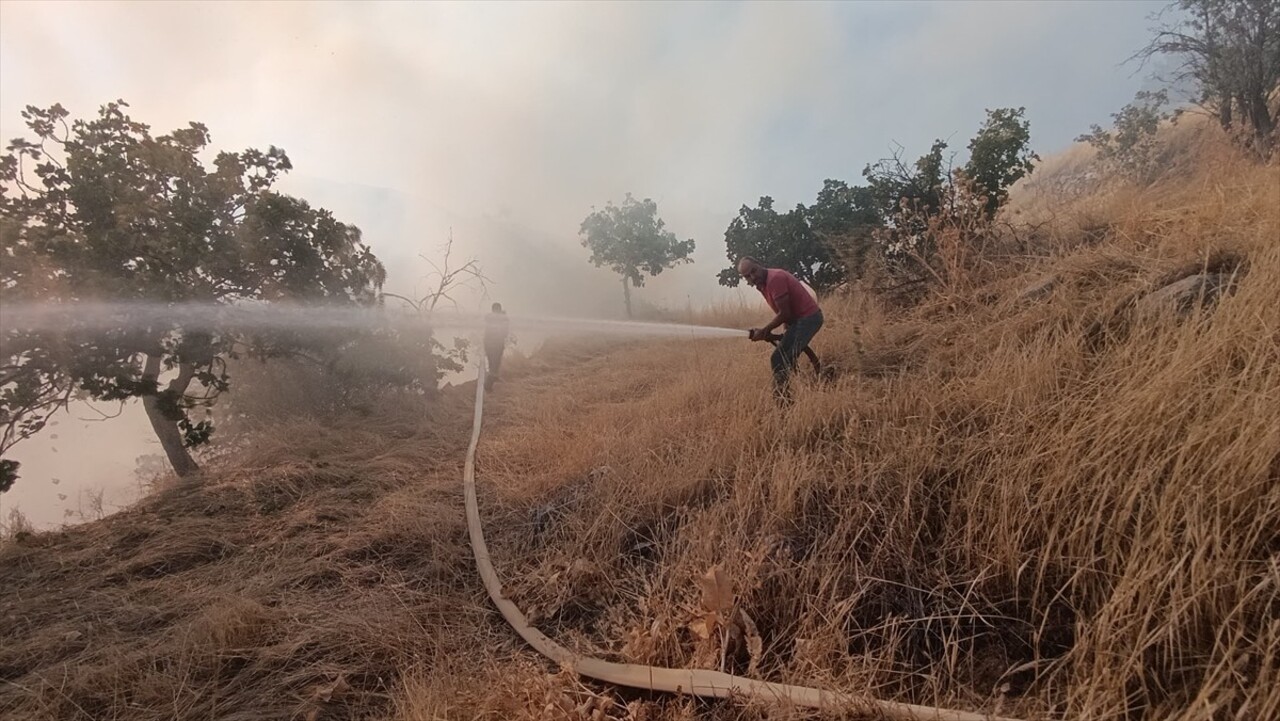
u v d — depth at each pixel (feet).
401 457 23.03
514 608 13.17
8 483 21.15
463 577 14.90
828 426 15.64
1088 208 24.36
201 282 24.73
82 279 21.39
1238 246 16.39
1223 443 9.71
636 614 12.23
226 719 11.03
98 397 22.38
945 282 23.18
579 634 12.15
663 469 15.79
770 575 11.35
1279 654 7.70
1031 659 9.52
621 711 10.11
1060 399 12.96
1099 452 10.85
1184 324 13.08
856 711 8.84
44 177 22.75
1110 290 17.04
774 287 19.26
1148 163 35.50
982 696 9.12
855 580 11.08
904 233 26.78
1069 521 10.35
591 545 14.24
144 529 18.53
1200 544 8.59
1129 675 8.20
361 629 12.85
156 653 12.79
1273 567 8.11
